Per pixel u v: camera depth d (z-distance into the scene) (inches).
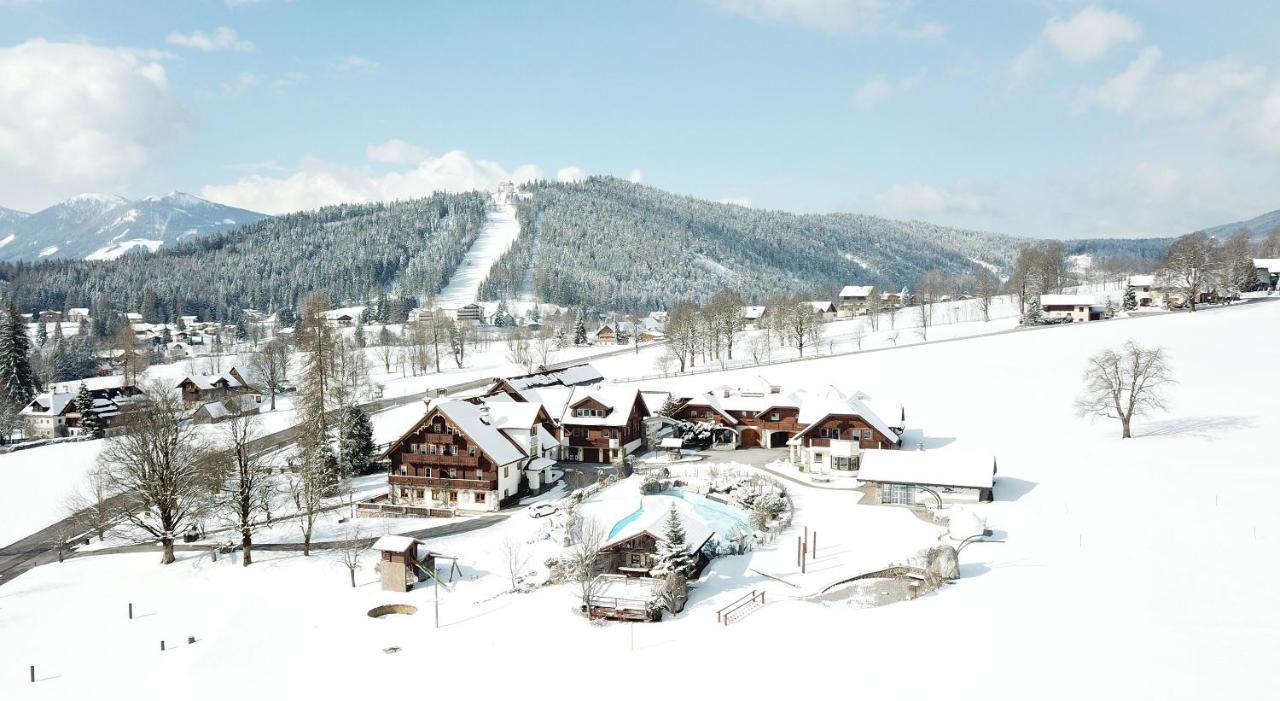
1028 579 2255.2
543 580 2507.4
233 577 2630.4
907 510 3117.6
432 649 2032.5
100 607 2421.3
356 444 4015.8
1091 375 4286.4
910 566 2396.7
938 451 3395.7
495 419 3841.0
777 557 2618.1
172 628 2252.7
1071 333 6574.8
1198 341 5689.0
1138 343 5816.9
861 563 2508.6
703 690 1700.3
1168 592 2081.7
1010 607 2046.0
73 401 5866.1
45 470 4217.5
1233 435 3651.6
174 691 1876.2
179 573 2706.7
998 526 2795.3
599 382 6048.2
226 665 1987.0
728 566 2559.1
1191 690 1542.8
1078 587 2161.7
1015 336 6781.5
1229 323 6215.6
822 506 3221.0
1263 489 2918.3
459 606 2327.8
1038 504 3014.3
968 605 2082.9
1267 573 2176.4
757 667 1792.6
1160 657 1695.4
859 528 2891.2
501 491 3427.7
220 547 2925.7
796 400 4589.1
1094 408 4084.6
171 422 3051.2
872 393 5344.5
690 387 5821.9
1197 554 2357.3
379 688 1834.4
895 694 1611.7
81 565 2832.2
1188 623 1873.8
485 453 3366.1
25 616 2364.7
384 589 2475.4
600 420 4205.2
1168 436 3767.2
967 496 3152.1
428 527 3139.8
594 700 1695.4
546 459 3863.2
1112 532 2620.6
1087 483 3218.5
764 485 3412.9
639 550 2536.9
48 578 2704.2
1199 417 4005.9
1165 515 2741.1
